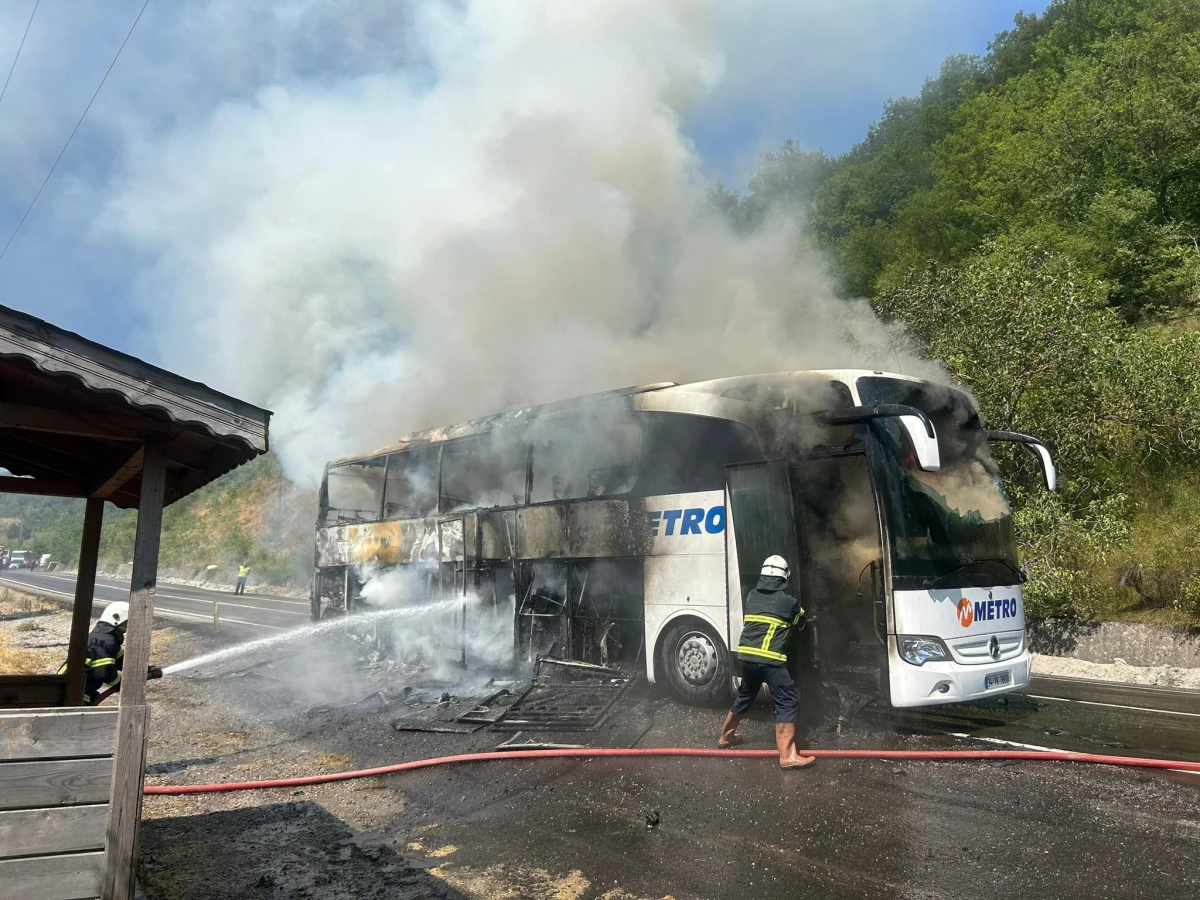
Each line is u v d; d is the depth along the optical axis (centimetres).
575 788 588
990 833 466
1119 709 831
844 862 432
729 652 786
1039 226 2469
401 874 442
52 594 3284
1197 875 400
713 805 535
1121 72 2827
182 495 523
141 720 357
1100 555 1205
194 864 463
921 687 674
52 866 334
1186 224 2508
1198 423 1298
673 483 866
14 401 397
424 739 770
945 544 727
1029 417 1351
